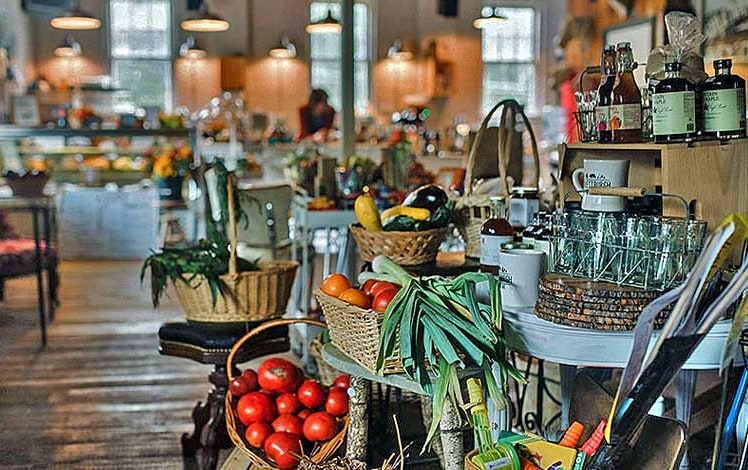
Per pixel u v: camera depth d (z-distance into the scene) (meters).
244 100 11.88
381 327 2.14
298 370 2.86
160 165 7.79
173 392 4.30
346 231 4.94
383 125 11.48
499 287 2.17
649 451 1.95
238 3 11.95
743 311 1.84
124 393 4.29
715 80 2.36
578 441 2.05
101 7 11.66
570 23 9.64
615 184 2.33
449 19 12.41
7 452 3.50
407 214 3.13
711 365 2.08
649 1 7.71
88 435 3.70
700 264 1.65
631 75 2.45
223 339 3.25
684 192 2.27
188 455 3.48
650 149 2.32
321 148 9.67
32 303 6.50
